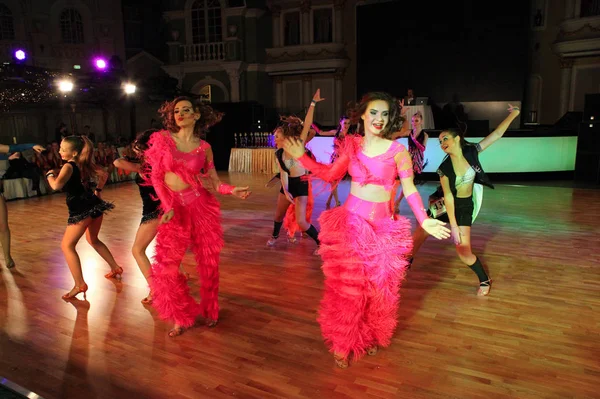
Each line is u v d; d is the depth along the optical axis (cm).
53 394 236
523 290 371
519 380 244
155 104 1622
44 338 298
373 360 267
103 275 422
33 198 895
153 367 261
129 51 2100
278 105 1930
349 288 253
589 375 247
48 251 507
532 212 679
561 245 500
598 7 1395
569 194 842
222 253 484
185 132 289
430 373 252
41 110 1522
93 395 235
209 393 236
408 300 353
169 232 286
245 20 1856
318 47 1798
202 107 295
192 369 259
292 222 518
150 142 287
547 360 263
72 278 418
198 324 317
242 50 1859
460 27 1506
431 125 1180
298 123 443
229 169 1321
